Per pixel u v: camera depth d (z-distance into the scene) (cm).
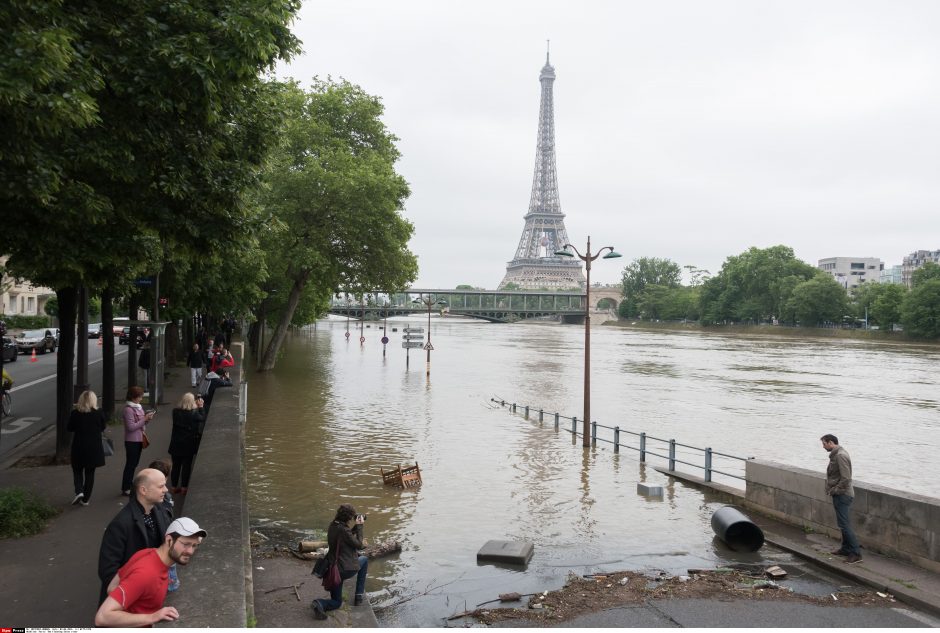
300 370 5666
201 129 1291
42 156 993
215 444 1650
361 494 1972
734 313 18275
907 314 13025
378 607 1185
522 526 1709
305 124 5019
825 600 1172
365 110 5362
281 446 2623
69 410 1697
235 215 1423
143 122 1198
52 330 5766
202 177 1320
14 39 862
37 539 1139
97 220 1169
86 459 1323
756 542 1514
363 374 5550
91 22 1097
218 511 1073
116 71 1128
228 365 3175
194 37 1122
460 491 2039
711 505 1917
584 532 1662
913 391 5434
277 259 4809
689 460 2700
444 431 3059
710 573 1340
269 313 7538
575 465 2445
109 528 673
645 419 3753
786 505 1666
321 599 1002
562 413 3859
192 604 718
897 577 1245
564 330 19712
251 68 1200
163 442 1959
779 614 1106
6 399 2553
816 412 4194
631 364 7612
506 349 9981
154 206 1324
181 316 3881
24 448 1959
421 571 1380
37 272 1471
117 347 6431
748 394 5025
